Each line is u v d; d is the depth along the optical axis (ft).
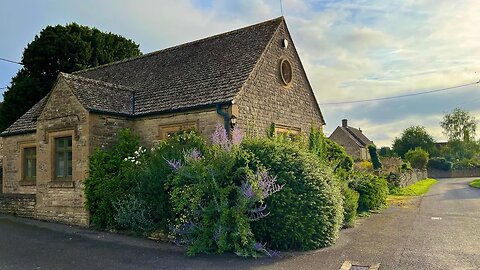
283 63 57.77
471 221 47.01
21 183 61.93
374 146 112.88
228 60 54.29
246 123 47.19
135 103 53.42
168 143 40.45
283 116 55.77
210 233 30.71
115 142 48.39
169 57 64.34
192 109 46.60
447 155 259.39
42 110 50.62
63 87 48.47
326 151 64.59
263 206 31.45
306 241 31.76
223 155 32.42
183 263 27.86
